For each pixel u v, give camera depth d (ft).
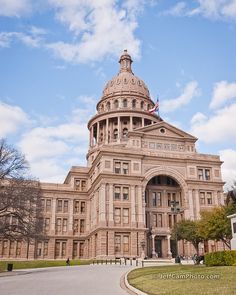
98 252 244.83
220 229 183.62
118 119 357.41
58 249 286.46
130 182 260.01
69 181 320.09
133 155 267.59
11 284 84.43
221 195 278.05
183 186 273.95
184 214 267.18
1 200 155.33
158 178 286.25
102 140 363.56
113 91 388.57
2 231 155.63
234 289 57.11
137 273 102.06
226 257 97.50
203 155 287.07
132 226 249.14
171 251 268.21
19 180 163.53
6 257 271.08
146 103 384.27
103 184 254.06
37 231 162.09
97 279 95.86
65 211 297.74
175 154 280.92
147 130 282.36
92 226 274.77
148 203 273.75
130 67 427.33
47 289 72.90
